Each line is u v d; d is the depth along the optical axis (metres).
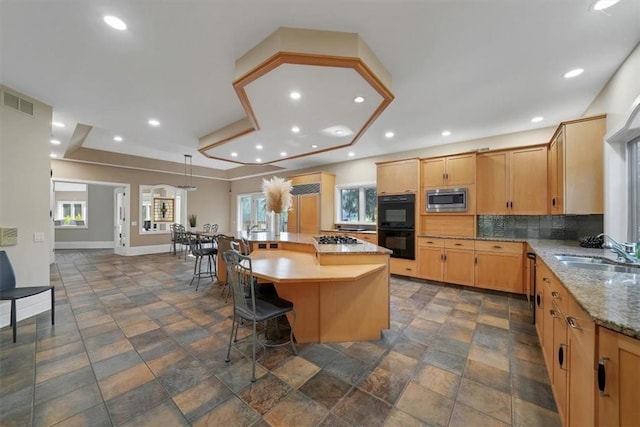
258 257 2.96
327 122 3.23
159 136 4.58
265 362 2.07
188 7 1.69
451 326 2.73
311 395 1.69
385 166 4.85
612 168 2.54
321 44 1.89
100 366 2.00
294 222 6.52
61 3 1.64
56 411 1.53
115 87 2.75
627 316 0.91
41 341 2.37
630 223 2.47
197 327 2.69
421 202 4.55
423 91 2.79
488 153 4.02
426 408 1.58
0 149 2.67
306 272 2.16
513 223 4.10
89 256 7.04
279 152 4.83
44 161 3.07
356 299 2.45
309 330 2.41
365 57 2.01
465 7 1.67
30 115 2.94
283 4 1.67
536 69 2.37
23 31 1.90
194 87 2.77
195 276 4.75
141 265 5.82
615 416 0.89
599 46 2.04
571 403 1.26
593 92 2.78
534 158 3.67
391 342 2.40
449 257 4.14
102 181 6.71
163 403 1.61
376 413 1.54
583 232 3.46
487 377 1.88
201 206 8.73
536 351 2.22
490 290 3.84
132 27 1.87
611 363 0.91
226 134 3.97
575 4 1.63
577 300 1.10
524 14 1.72
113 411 1.54
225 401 1.63
